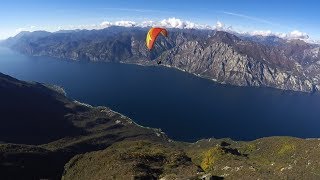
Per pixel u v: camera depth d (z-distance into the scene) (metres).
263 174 130.88
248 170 136.75
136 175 121.31
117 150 168.50
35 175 197.75
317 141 176.62
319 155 152.38
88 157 171.12
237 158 167.50
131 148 182.88
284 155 179.25
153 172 130.50
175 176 115.19
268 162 166.38
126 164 137.75
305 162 149.12
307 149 170.88
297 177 128.50
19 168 195.50
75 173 159.62
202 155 191.88
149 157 148.75
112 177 127.88
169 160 147.00
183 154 155.50
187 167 135.88
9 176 186.75
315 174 130.75
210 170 155.12
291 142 190.50
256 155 196.62
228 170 144.12
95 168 151.62
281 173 133.38
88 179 143.25
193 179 111.31
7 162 196.25
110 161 147.38
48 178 199.50
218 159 168.50
